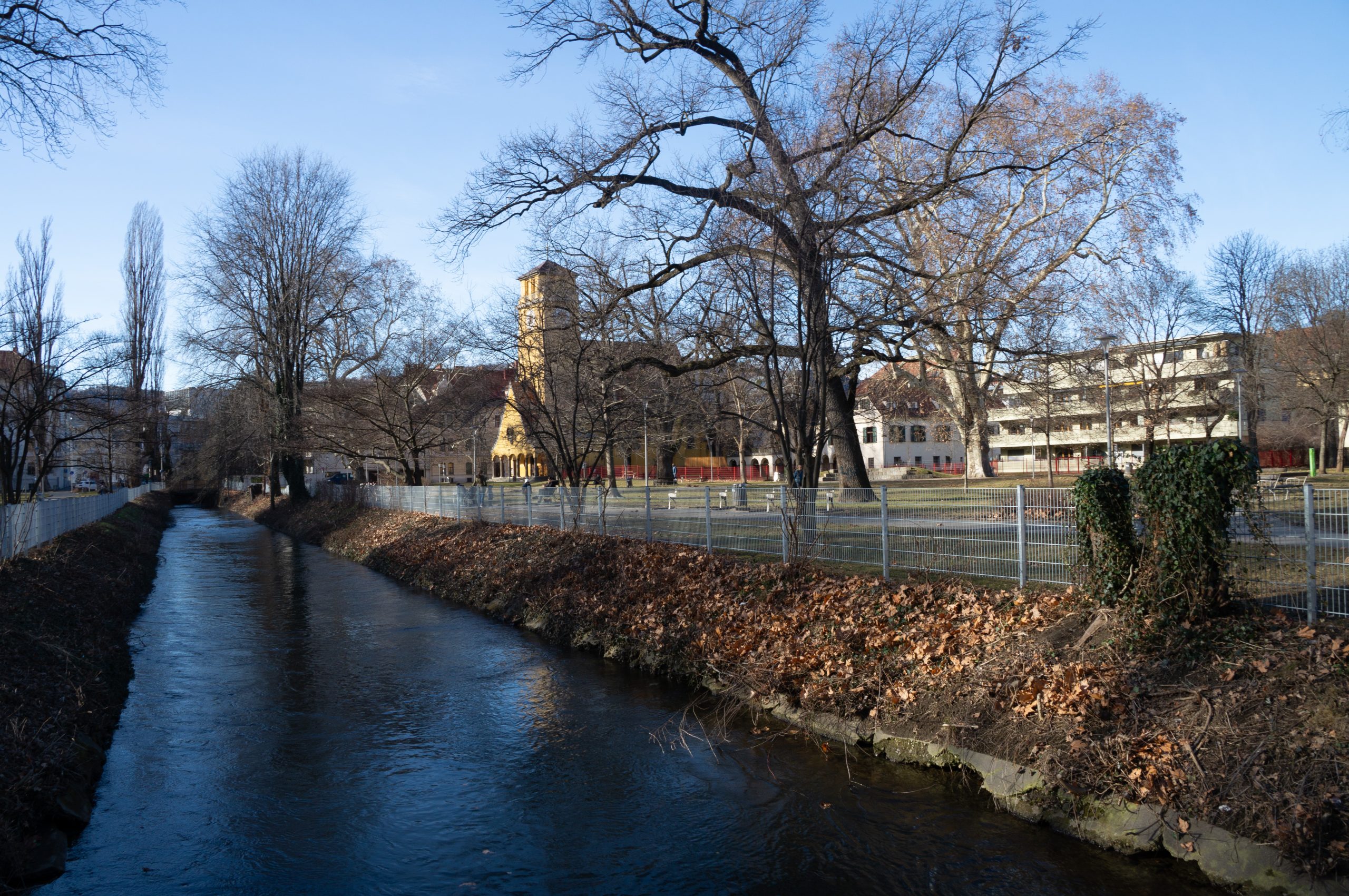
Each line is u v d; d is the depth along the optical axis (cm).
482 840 686
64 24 1209
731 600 1261
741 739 919
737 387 3669
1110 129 2708
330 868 640
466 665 1289
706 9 1650
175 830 711
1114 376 4959
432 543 2516
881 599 1084
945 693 855
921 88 1652
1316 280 4525
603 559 1650
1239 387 4516
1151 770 642
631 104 1678
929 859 634
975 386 2733
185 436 6475
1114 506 838
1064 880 595
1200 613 764
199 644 1475
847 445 2309
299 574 2564
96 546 2280
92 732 910
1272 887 539
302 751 905
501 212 1802
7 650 970
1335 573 725
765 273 1480
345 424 3709
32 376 2127
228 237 3978
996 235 2736
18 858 617
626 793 778
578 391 2216
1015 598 966
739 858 647
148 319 5241
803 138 1552
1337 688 624
